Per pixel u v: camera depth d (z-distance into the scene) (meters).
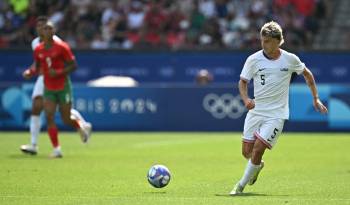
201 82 87.94
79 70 98.38
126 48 98.19
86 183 44.22
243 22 108.44
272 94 39.09
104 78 92.81
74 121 61.69
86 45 106.94
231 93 86.38
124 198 37.84
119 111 87.06
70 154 62.31
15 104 87.19
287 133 85.62
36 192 40.34
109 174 48.72
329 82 96.62
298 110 86.19
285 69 39.09
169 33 107.19
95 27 109.00
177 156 60.94
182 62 97.88
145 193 40.09
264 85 39.09
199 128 86.56
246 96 39.47
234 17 109.06
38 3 111.06
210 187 42.75
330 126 86.00
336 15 112.75
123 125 87.00
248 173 39.03
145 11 109.69
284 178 47.03
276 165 54.69
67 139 78.19
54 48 57.94
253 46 103.81
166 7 110.94
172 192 40.53
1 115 87.25
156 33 106.88
